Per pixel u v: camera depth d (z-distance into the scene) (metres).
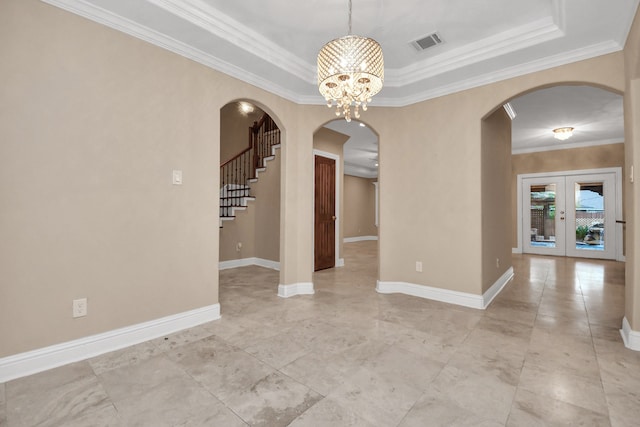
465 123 3.38
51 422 1.48
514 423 1.48
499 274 4.07
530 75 2.97
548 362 2.09
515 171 7.49
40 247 1.98
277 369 1.98
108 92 2.25
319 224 5.45
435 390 1.75
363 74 2.16
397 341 2.41
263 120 5.96
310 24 2.62
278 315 3.02
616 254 6.37
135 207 2.39
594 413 1.55
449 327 2.72
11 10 1.88
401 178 3.86
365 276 4.91
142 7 2.18
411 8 2.39
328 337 2.49
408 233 3.81
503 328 2.69
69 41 2.08
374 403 1.64
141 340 2.41
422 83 3.40
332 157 5.75
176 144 2.64
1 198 1.84
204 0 2.32
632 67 2.23
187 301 2.71
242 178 6.41
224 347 2.31
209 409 1.58
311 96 3.79
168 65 2.59
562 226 6.94
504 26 2.63
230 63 2.97
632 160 2.29
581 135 6.20
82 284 2.14
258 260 5.79
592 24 2.32
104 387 1.78
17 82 1.89
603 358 2.14
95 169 2.20
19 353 1.90
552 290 4.00
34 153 1.95
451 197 3.48
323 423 1.48
